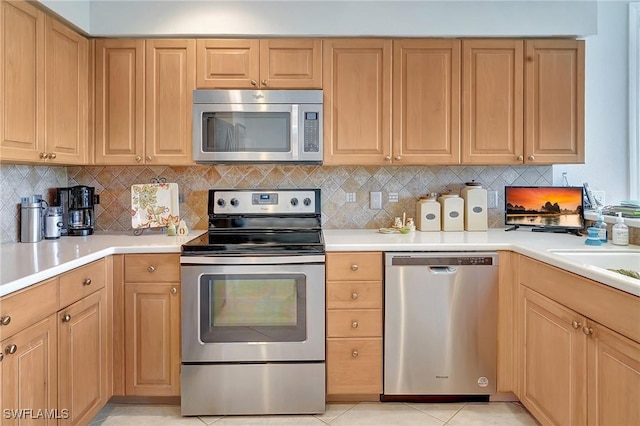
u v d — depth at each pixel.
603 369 1.42
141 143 2.43
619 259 1.93
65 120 2.20
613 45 2.71
